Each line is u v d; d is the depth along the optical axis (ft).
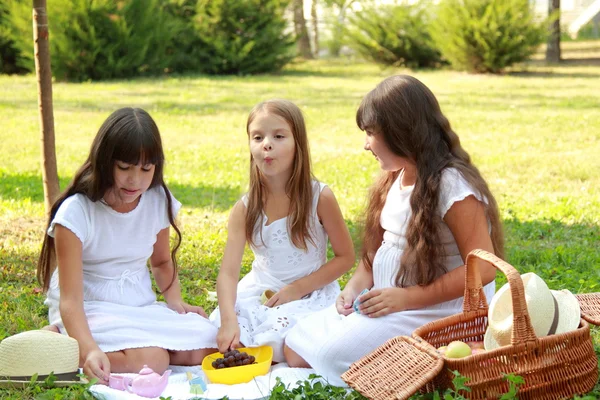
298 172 12.94
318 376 10.95
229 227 13.38
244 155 33.88
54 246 12.28
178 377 11.49
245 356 11.44
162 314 12.17
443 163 11.23
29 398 10.33
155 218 12.69
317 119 44.70
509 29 67.26
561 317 10.28
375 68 75.61
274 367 11.98
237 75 69.51
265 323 12.35
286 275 13.42
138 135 11.35
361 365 9.95
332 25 99.14
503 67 68.39
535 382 9.59
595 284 15.16
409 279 11.51
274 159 12.59
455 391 9.36
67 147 35.24
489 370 9.43
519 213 22.61
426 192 11.12
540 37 67.77
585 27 103.04
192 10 70.18
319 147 36.24
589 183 27.12
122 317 11.83
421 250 11.14
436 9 70.79
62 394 10.28
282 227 13.16
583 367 9.99
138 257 12.57
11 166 30.40
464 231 11.09
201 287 16.12
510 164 30.71
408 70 72.69
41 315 14.17
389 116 11.23
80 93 54.85
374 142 11.51
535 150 34.14
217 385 10.91
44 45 17.70
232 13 68.85
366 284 12.64
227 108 49.37
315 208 13.28
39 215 21.97
